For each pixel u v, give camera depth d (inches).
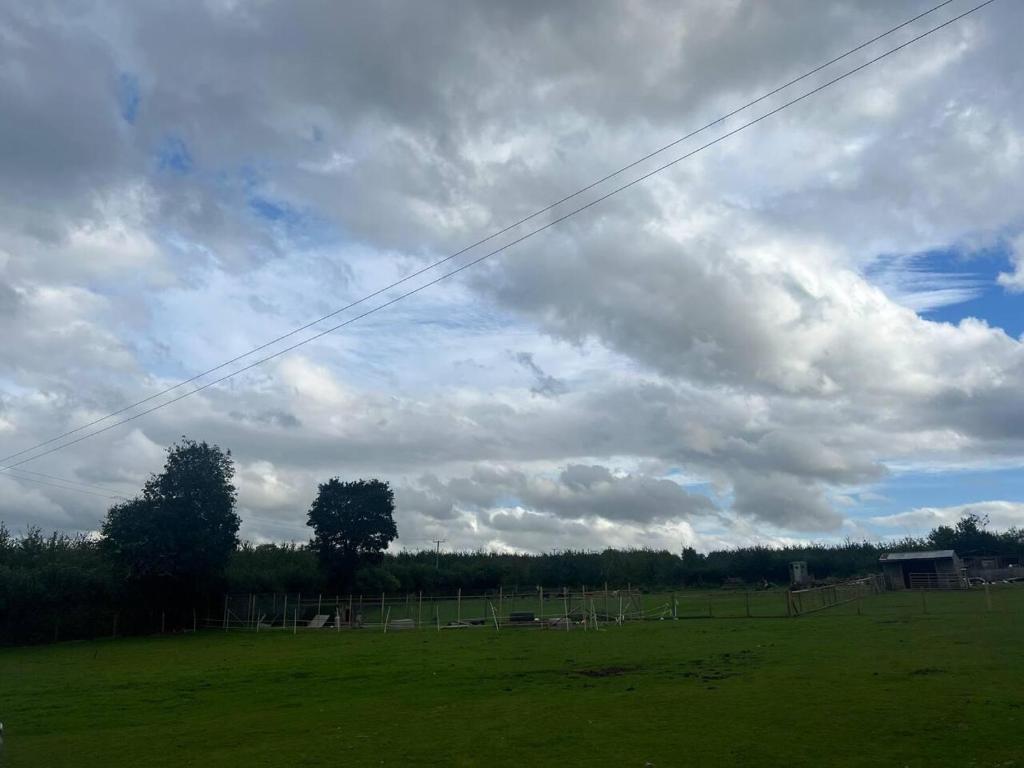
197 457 2128.4
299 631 2011.6
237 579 2487.7
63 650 1640.0
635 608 2203.5
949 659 828.0
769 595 2677.2
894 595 2212.1
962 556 3511.3
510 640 1400.1
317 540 2866.6
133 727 665.0
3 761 539.2
